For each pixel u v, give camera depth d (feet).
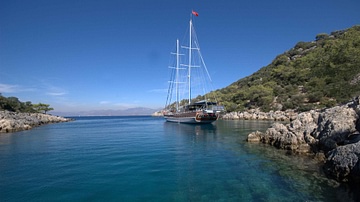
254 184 38.40
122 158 59.16
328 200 31.27
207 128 155.74
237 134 114.42
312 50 414.62
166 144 84.28
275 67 429.38
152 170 47.14
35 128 188.65
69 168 49.03
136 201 31.86
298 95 265.75
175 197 33.22
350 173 36.73
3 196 33.58
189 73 215.72
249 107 315.78
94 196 33.47
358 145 37.58
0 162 55.36
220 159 57.11
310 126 64.85
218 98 352.90
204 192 35.06
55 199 32.45
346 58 255.70
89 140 100.27
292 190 35.24
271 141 76.95
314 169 46.06
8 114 207.31
